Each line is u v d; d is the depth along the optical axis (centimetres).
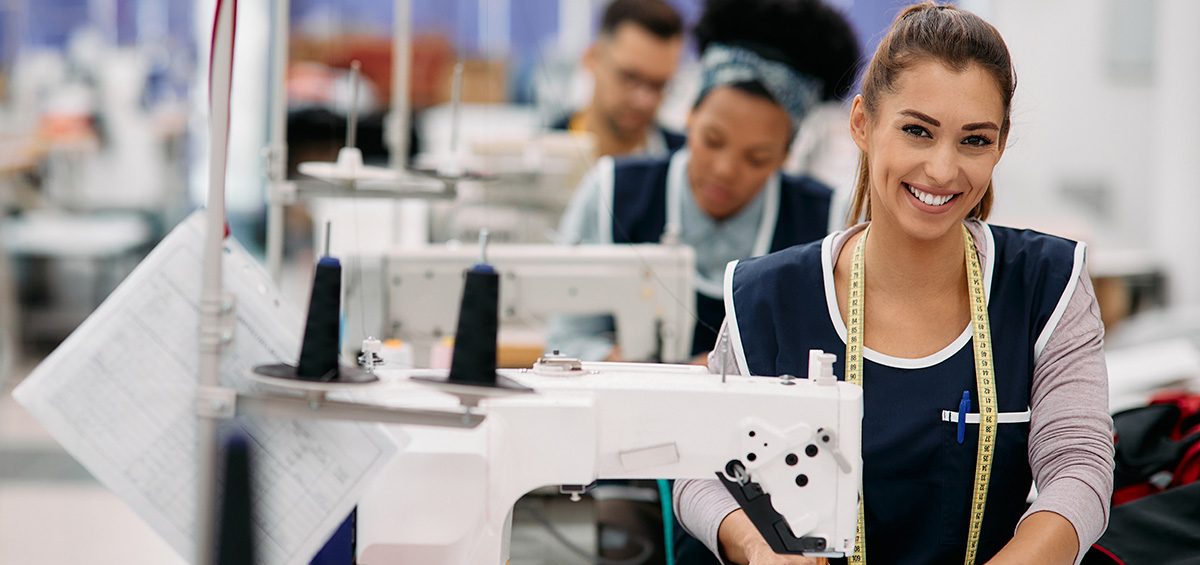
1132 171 559
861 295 153
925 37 138
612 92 365
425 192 213
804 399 135
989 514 150
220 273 112
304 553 117
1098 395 146
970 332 151
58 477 389
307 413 111
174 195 650
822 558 145
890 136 139
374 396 122
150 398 112
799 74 272
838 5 273
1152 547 164
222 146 110
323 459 117
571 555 200
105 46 663
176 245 113
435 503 127
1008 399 149
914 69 136
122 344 112
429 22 615
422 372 132
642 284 246
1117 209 562
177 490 113
